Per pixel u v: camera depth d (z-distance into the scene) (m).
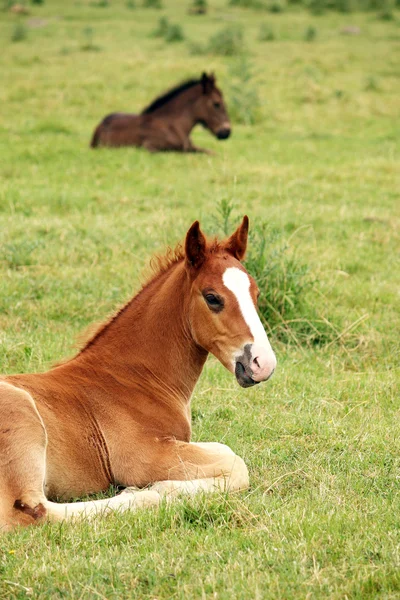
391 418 8.35
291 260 11.33
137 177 18.41
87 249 13.01
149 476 6.39
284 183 18.31
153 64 31.78
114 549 5.50
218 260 6.57
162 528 5.84
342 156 21.95
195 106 22.14
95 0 54.34
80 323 10.54
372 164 20.78
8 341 9.43
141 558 5.34
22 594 4.95
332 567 5.20
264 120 26.50
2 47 36.28
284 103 28.02
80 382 6.59
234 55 34.56
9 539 5.51
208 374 9.35
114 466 6.42
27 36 39.41
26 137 22.09
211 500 6.02
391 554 5.36
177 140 21.77
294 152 22.20
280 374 9.38
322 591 4.97
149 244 13.38
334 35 41.81
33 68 31.27
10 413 5.87
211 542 5.54
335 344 10.60
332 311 11.29
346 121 26.98
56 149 20.66
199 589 4.96
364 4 51.22
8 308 10.76
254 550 5.46
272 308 10.76
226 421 8.20
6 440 5.77
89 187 17.25
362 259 13.62
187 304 6.76
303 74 31.08
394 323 11.09
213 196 16.70
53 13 47.78
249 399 8.76
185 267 6.66
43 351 9.26
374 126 26.44
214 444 6.80
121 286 11.65
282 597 4.89
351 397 8.94
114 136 21.84
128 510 5.95
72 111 25.91
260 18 47.56
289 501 6.41
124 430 6.49
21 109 25.56
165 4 53.25
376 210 16.41
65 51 35.00
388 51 37.66
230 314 6.36
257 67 32.25
